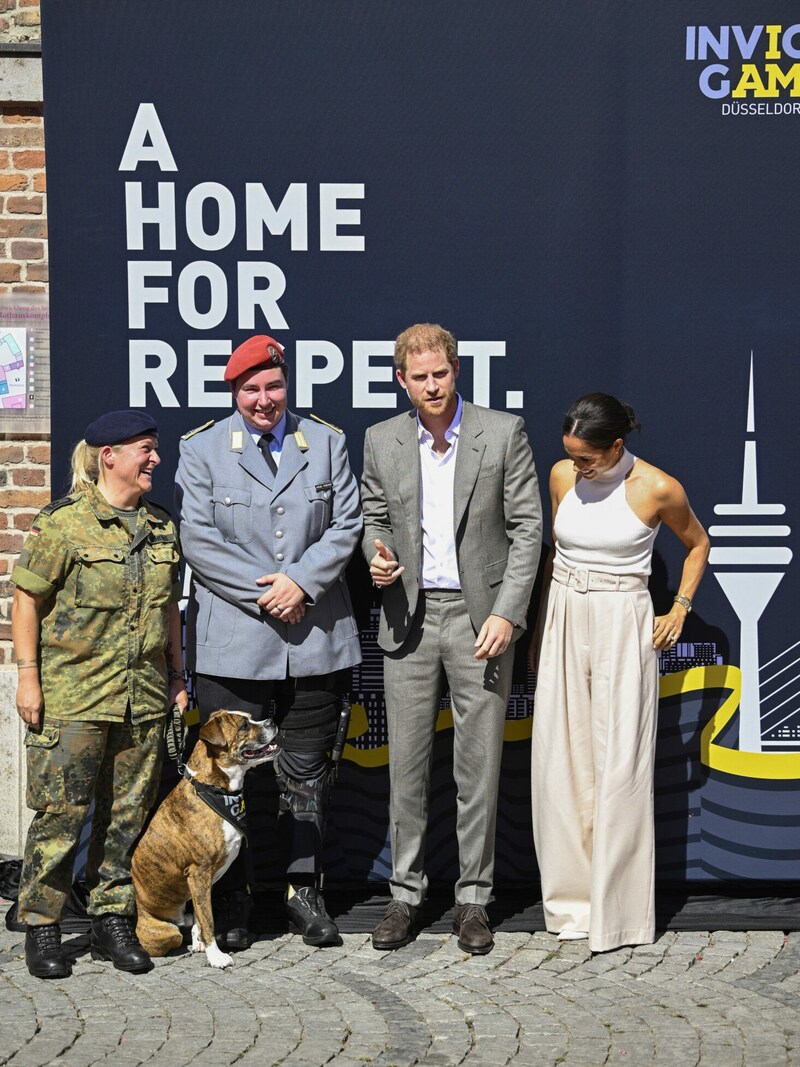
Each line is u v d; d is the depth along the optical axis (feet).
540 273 14.51
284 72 14.32
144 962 12.59
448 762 14.83
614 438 12.92
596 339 14.57
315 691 13.55
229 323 14.64
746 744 14.78
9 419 15.48
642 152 14.34
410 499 13.30
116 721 12.49
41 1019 11.46
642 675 13.41
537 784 13.84
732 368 14.55
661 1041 11.04
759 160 14.34
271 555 13.35
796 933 13.80
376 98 14.33
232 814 12.69
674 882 14.90
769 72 14.25
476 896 13.64
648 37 14.21
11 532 15.61
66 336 14.60
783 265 14.44
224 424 13.75
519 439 13.35
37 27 15.42
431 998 11.99
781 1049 10.87
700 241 14.43
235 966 12.80
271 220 14.51
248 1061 10.62
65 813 12.44
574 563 13.57
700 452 14.62
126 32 14.25
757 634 14.73
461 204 14.46
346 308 14.61
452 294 14.56
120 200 14.47
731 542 14.70
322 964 12.86
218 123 14.38
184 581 14.96
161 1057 10.68
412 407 14.71
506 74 14.28
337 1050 10.85
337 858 14.89
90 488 12.65
